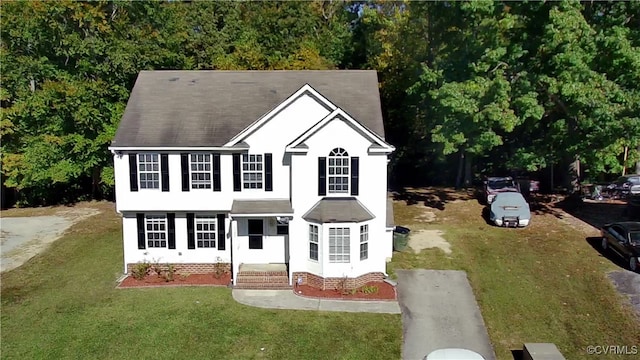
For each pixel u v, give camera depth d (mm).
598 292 20672
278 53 45125
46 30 35062
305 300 20672
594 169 27047
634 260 22250
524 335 17969
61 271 24156
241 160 22641
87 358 16562
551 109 30312
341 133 21422
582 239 26469
